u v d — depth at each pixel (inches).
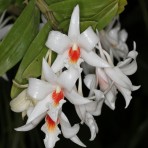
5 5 20.2
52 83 18.4
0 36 22.9
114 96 19.9
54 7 18.9
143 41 33.9
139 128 31.2
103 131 34.7
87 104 19.2
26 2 20.0
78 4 18.8
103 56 19.5
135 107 34.3
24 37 18.8
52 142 18.8
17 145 26.4
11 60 18.8
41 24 21.2
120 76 19.5
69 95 18.7
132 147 31.2
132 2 33.4
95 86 19.7
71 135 18.9
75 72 18.3
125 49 24.2
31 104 18.8
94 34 18.4
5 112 27.7
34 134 27.6
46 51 18.6
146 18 29.0
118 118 34.9
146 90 31.3
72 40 18.5
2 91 28.3
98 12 18.8
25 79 18.7
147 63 31.7
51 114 18.2
